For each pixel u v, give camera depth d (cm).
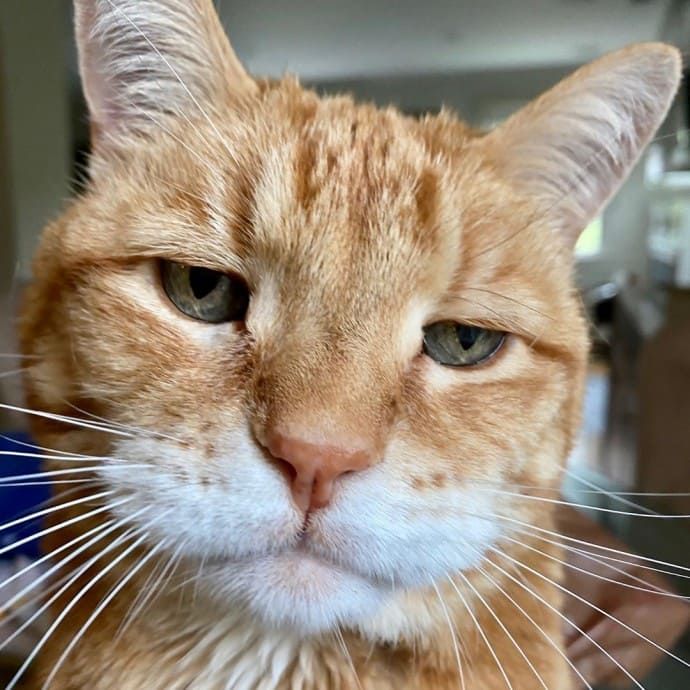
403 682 16
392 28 61
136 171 17
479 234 16
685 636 23
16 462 22
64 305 16
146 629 16
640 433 52
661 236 86
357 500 14
